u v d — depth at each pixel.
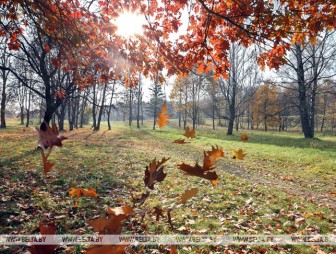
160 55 4.31
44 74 11.04
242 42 3.87
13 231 3.99
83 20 4.53
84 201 5.38
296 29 3.22
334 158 13.46
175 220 4.64
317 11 3.03
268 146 19.38
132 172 8.40
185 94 43.78
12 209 4.80
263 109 44.47
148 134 30.02
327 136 36.28
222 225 4.65
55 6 4.18
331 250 3.91
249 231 4.44
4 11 4.50
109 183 6.97
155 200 5.66
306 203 6.36
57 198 5.54
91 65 5.91
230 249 3.82
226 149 17.11
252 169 11.16
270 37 3.31
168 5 3.81
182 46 4.02
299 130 52.31
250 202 6.07
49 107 12.70
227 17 3.31
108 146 15.82
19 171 7.69
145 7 3.78
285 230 4.57
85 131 32.50
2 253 3.36
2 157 10.05
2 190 5.84
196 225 4.55
